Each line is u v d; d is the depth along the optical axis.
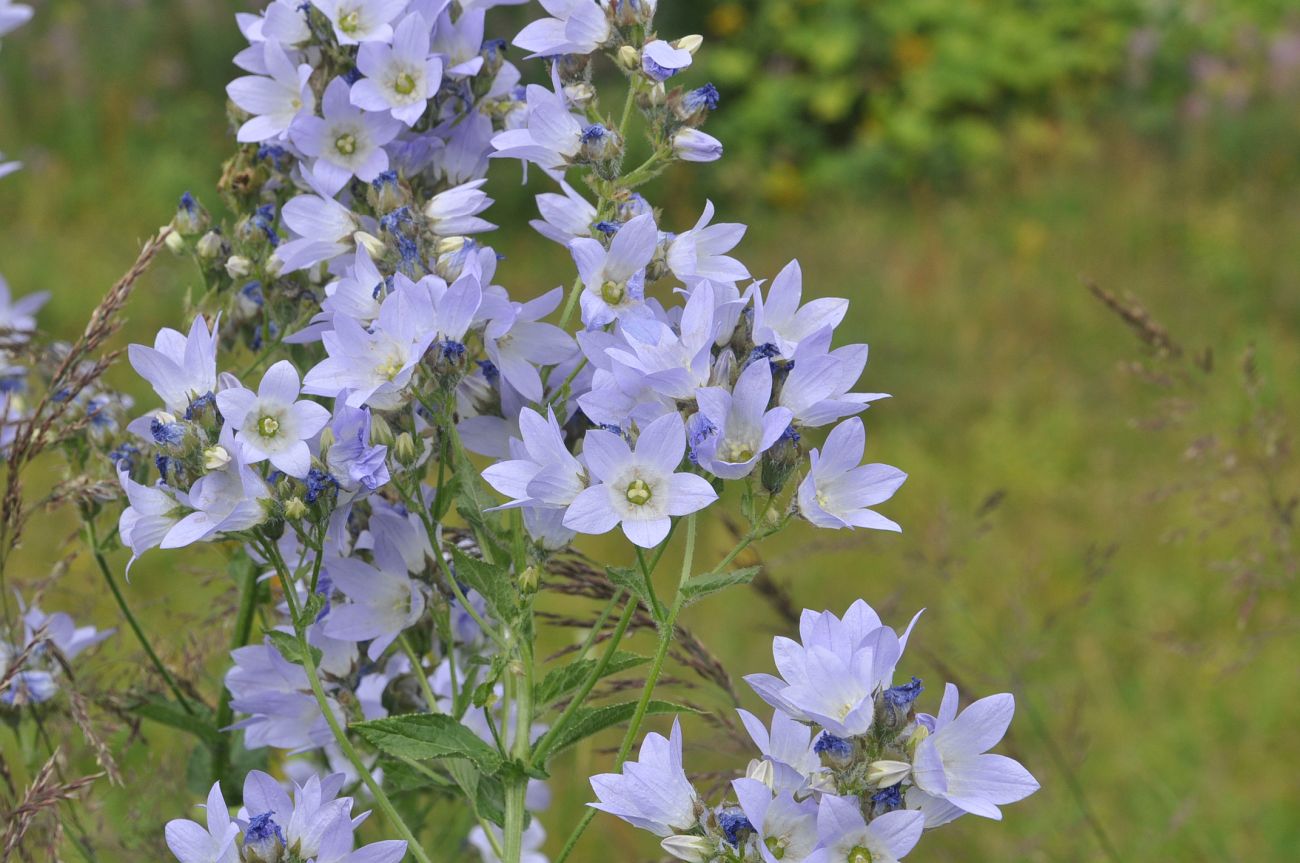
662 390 0.91
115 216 3.33
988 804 0.87
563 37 0.98
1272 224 3.41
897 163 3.99
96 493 1.01
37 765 1.03
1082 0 4.42
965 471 2.57
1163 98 4.21
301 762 1.06
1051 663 1.87
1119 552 2.22
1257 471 1.35
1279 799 1.67
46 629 0.98
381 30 0.99
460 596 0.95
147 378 0.93
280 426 0.92
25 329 1.07
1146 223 3.46
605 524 0.90
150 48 3.92
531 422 0.93
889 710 0.87
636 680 1.05
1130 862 1.50
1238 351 2.85
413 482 0.94
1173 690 1.87
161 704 1.04
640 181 0.98
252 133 1.00
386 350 0.93
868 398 0.93
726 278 0.96
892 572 2.01
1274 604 2.02
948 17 4.25
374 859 0.90
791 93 4.09
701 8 4.25
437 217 0.97
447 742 0.94
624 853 1.35
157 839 1.04
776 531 0.92
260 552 0.94
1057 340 3.01
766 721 1.35
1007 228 3.57
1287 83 3.96
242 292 1.04
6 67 3.74
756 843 0.87
